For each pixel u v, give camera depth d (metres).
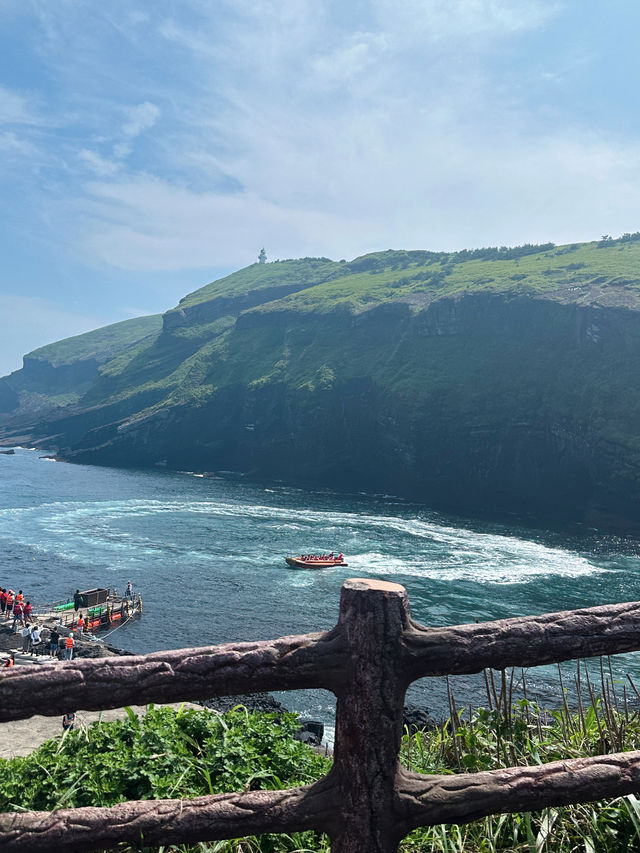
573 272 140.00
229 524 69.69
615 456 94.38
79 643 29.39
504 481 111.19
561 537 70.62
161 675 1.95
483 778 2.12
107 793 3.62
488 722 4.18
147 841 2.01
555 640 2.12
